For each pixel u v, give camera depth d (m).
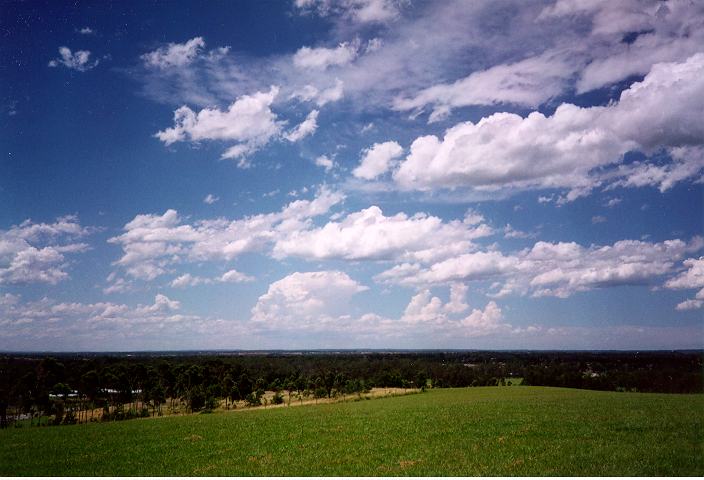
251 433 53.56
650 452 34.00
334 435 48.94
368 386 139.12
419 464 33.09
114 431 61.38
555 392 105.69
